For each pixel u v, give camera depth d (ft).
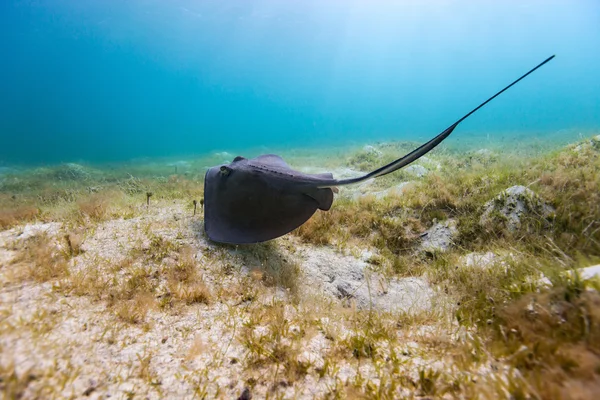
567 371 5.04
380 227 15.46
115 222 13.73
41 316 6.76
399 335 7.74
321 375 6.14
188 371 6.07
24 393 4.85
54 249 10.36
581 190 12.52
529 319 6.40
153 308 8.17
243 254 12.21
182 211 16.06
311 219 15.70
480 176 16.85
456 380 5.53
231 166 13.52
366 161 34.47
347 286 11.70
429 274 11.93
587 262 8.46
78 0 134.21
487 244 12.97
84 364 5.74
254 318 8.19
